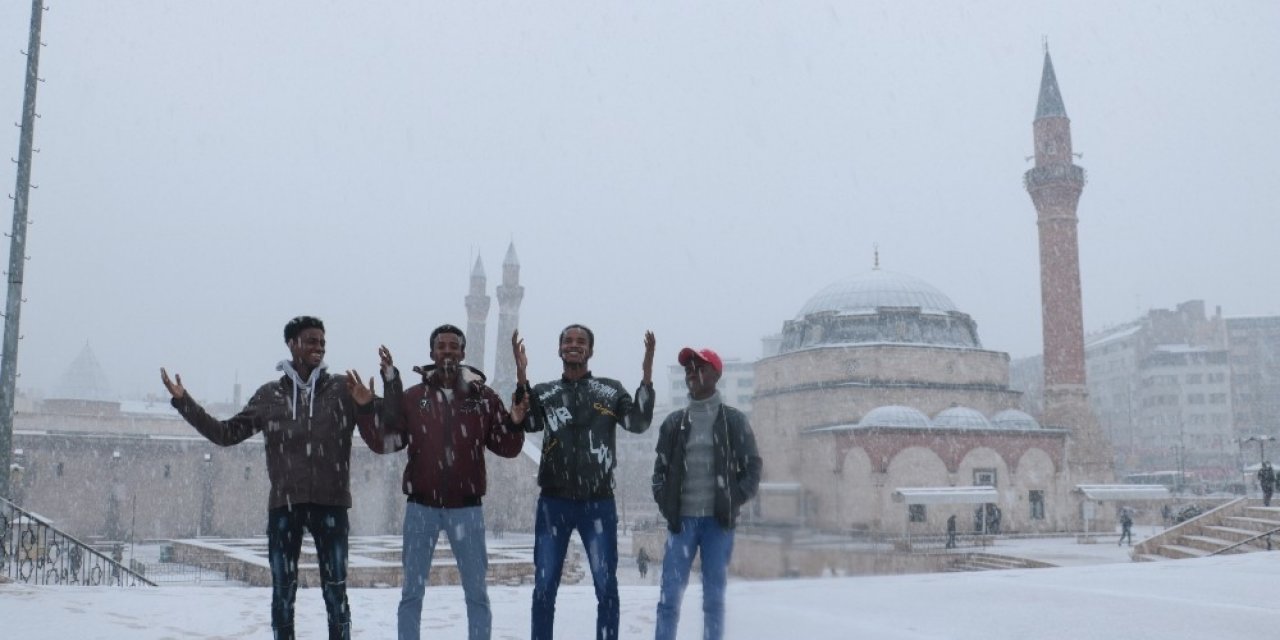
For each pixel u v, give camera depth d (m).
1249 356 129.62
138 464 69.06
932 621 6.80
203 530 70.62
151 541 68.31
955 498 49.44
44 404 85.44
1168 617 7.02
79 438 67.00
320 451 5.85
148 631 7.01
